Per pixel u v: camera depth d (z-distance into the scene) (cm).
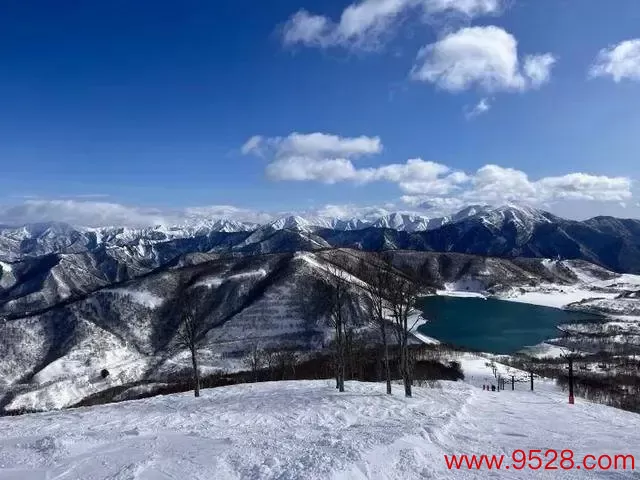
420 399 3216
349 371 6181
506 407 3177
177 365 13312
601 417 2816
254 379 8725
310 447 1521
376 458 1393
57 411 3500
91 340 15212
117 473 1264
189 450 1508
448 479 1309
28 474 1308
